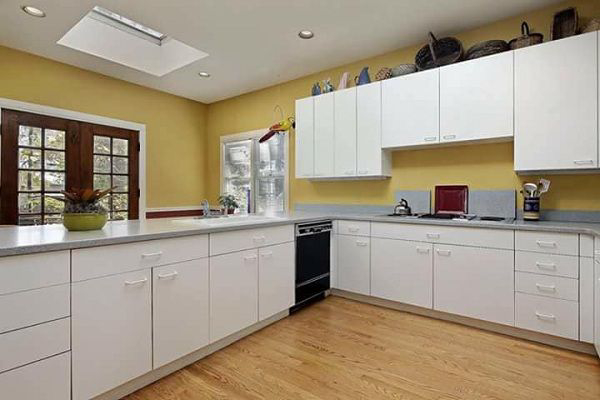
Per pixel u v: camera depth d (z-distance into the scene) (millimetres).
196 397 1777
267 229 2660
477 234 2543
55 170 3557
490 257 2494
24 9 2578
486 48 2709
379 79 3342
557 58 2365
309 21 2850
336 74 3871
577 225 2307
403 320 2811
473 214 3018
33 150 3396
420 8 2672
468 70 2723
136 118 4297
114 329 1698
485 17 2816
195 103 5062
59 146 3592
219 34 3062
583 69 2281
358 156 3371
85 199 1945
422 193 3301
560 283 2230
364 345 2357
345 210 3832
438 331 2582
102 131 3957
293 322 2781
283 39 3168
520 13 2764
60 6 2543
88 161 3828
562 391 1801
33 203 3391
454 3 2605
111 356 1685
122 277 1730
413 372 2004
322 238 3293
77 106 3715
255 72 3973
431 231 2760
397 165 3471
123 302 1735
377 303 3195
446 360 2141
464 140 2740
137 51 3732
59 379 1500
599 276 1983
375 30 3012
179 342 2004
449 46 2947
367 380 1924
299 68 3881
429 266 2775
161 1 2527
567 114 2332
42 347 1448
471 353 2230
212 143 5148
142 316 1818
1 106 3164
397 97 3107
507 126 2549
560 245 2225
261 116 4562
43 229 2004
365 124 3320
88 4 2529
